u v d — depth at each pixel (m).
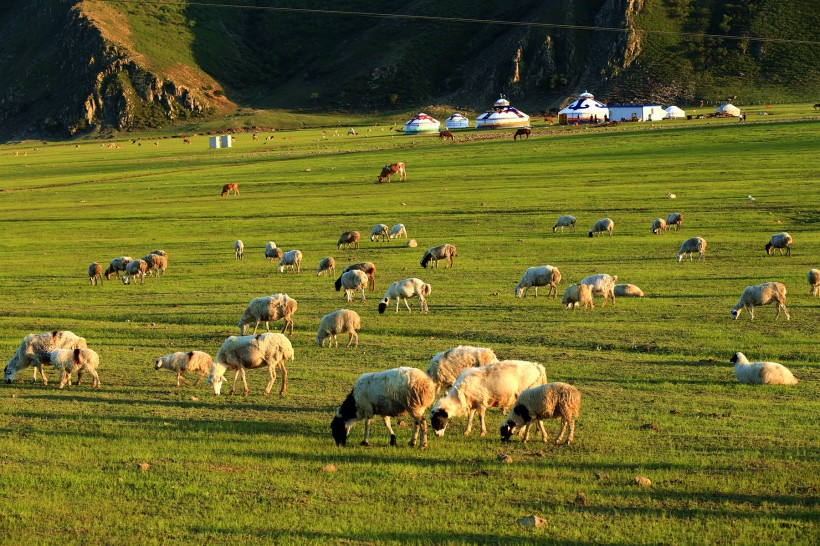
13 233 71.06
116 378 25.66
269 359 22.95
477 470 16.66
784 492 15.14
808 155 89.75
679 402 21.25
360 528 14.16
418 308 36.34
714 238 54.00
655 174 85.38
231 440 18.98
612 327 31.11
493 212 69.56
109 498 15.69
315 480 16.38
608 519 14.30
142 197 91.94
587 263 47.66
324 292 41.75
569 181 84.81
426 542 13.65
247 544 13.74
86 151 178.00
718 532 13.67
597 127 149.25
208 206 82.50
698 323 31.33
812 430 18.50
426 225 65.81
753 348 27.00
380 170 104.81
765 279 40.47
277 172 109.19
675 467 16.52
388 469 16.83
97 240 66.25
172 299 41.44
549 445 18.11
